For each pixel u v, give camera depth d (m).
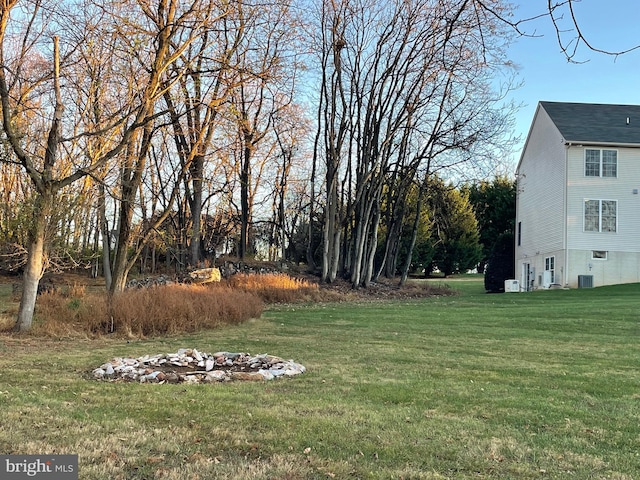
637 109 32.66
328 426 5.48
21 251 15.96
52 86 14.31
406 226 43.66
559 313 17.41
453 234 45.97
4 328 12.78
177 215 33.38
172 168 29.69
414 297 27.33
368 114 28.34
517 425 5.72
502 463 4.61
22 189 17.23
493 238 52.50
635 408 6.45
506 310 18.92
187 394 6.75
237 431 5.28
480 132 27.45
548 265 31.38
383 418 5.82
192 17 14.16
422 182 30.98
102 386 7.21
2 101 11.28
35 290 12.72
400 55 26.97
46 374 8.04
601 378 8.22
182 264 30.56
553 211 30.66
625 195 29.39
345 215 29.72
